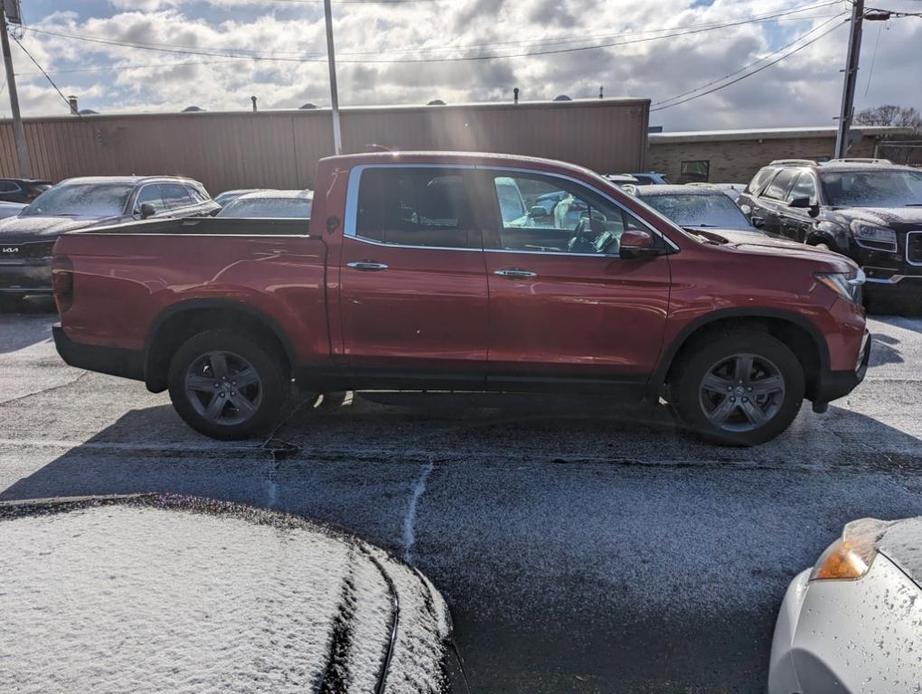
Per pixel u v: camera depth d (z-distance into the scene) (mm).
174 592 2281
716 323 4285
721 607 2803
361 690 1944
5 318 8820
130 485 3926
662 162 31875
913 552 1925
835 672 1721
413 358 4289
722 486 3898
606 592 2902
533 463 4223
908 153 30656
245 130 25094
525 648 2551
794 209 9773
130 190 10492
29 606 2146
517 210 4266
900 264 8031
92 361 4508
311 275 4227
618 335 4184
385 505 3682
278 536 2789
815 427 4824
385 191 4246
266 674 1902
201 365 4500
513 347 4230
